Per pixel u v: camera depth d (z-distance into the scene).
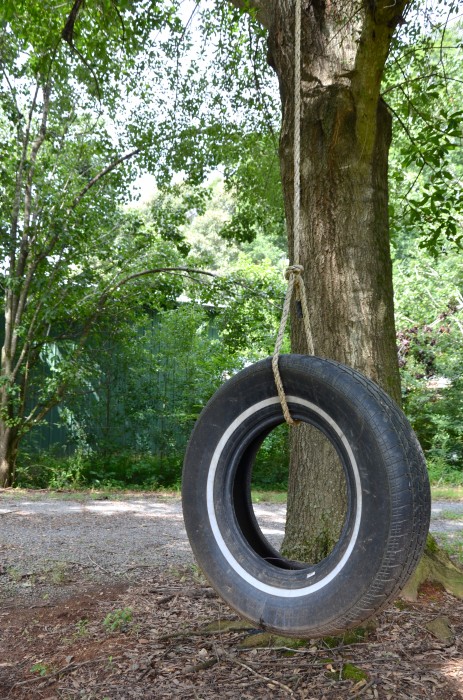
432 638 4.22
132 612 4.79
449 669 3.82
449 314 16.62
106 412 14.55
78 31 8.29
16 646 4.37
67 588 5.48
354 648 4.07
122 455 14.45
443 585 5.06
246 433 3.35
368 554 2.79
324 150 4.78
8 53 10.95
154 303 14.04
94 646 4.25
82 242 12.06
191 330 15.08
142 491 12.80
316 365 3.06
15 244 11.86
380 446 2.81
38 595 5.32
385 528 2.76
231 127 11.39
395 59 7.81
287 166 4.99
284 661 3.94
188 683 3.71
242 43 9.78
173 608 4.87
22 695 3.73
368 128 4.77
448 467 14.85
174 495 12.19
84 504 10.49
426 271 17.56
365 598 2.78
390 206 7.82
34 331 12.41
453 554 6.58
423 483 2.84
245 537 3.38
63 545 7.08
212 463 3.38
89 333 13.53
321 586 2.94
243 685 3.67
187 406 14.85
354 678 3.69
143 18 7.45
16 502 10.51
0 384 11.91
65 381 12.52
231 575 3.22
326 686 3.63
